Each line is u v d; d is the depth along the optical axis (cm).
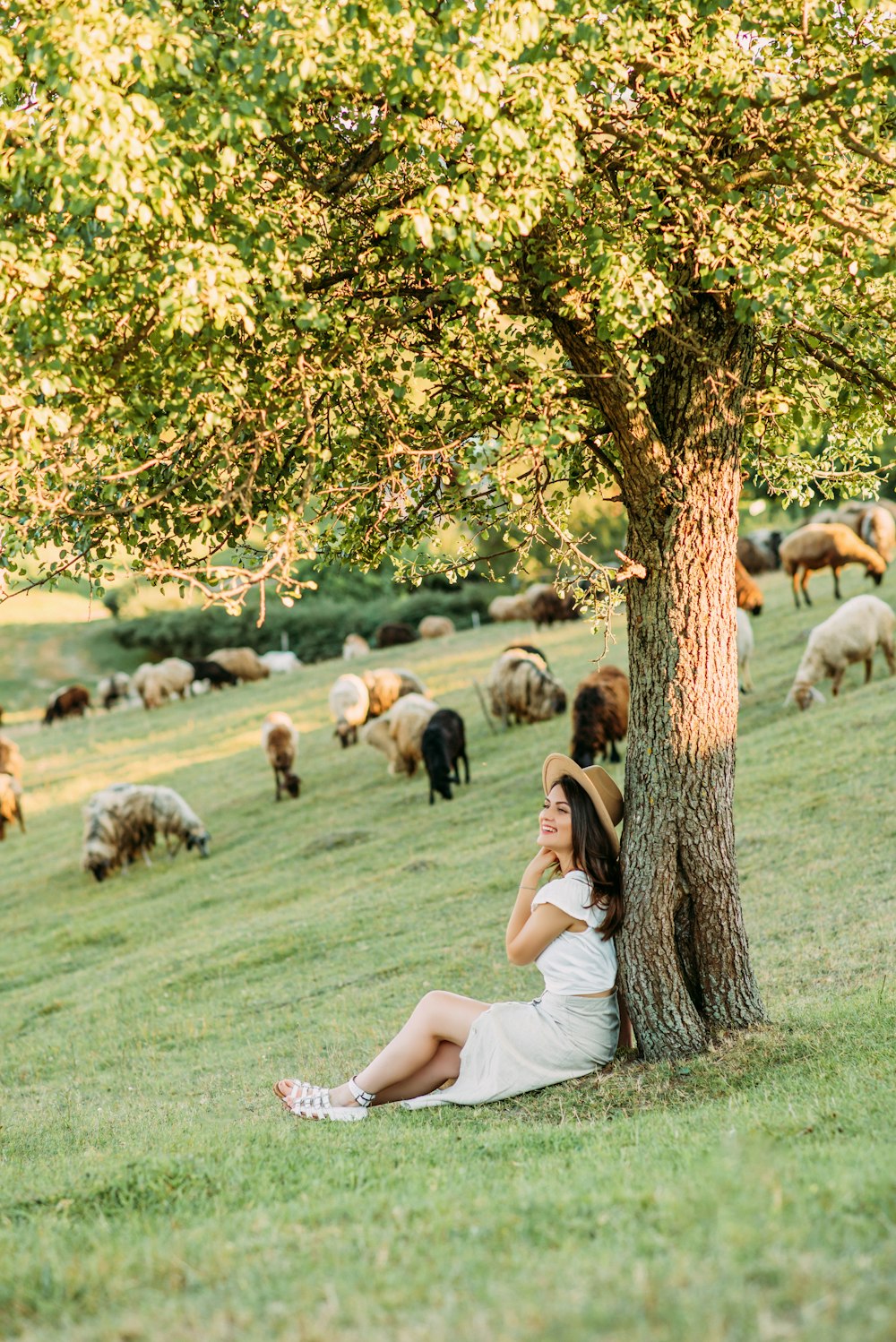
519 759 2320
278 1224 366
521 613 4994
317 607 6831
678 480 629
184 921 1759
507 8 464
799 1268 264
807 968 903
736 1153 387
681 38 564
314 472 639
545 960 600
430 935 1351
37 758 3866
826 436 854
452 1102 584
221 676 4806
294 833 2195
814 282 588
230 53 471
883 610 2048
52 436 565
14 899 2209
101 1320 292
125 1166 498
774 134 586
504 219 512
